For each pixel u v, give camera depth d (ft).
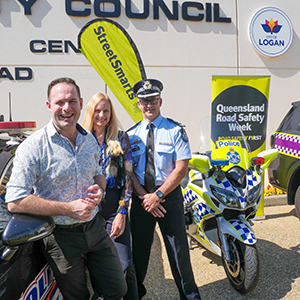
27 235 4.49
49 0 17.40
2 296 4.16
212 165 9.20
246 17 19.54
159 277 10.33
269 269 10.35
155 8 18.33
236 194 8.75
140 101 8.27
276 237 12.91
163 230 8.07
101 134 7.82
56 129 5.36
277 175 15.75
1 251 4.55
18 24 17.30
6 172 5.67
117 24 18.01
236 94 14.02
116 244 7.52
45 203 4.95
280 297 8.83
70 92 5.23
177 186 8.18
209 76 19.38
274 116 20.36
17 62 17.48
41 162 5.12
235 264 8.97
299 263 10.66
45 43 17.57
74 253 5.65
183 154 7.97
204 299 8.90
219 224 9.09
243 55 19.71
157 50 18.67
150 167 8.07
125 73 18.35
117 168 7.63
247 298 8.86
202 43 19.15
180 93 19.15
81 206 5.21
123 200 7.46
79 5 17.66
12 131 6.57
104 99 7.57
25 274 4.77
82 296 5.93
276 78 20.22
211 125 10.43
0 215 5.11
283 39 19.76
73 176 5.39
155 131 8.21
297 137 14.47
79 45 17.76
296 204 13.71
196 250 12.04
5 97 17.53
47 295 5.57
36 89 17.75
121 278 6.31
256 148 14.53
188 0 18.71
